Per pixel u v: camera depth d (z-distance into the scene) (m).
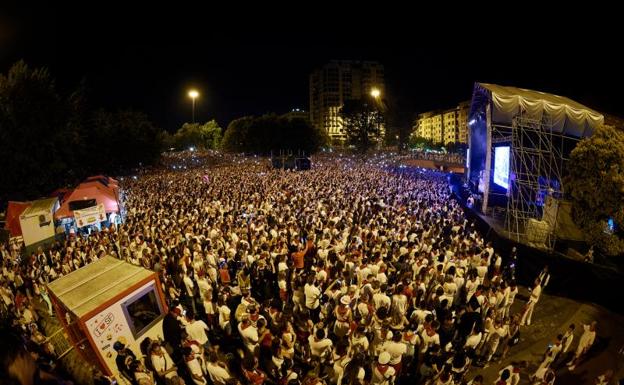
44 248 19.89
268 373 9.59
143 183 39.28
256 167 56.69
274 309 10.75
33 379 1.71
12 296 13.12
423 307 10.24
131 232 17.33
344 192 28.61
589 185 17.19
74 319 9.02
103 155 47.41
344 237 15.83
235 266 13.80
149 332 10.02
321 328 8.95
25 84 32.28
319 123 172.88
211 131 122.25
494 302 10.99
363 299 10.56
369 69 169.62
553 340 11.75
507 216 20.92
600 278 14.92
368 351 9.66
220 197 27.58
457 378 9.21
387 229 17.03
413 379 9.43
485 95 24.97
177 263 13.91
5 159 30.36
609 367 10.26
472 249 14.44
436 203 23.86
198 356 9.05
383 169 48.88
